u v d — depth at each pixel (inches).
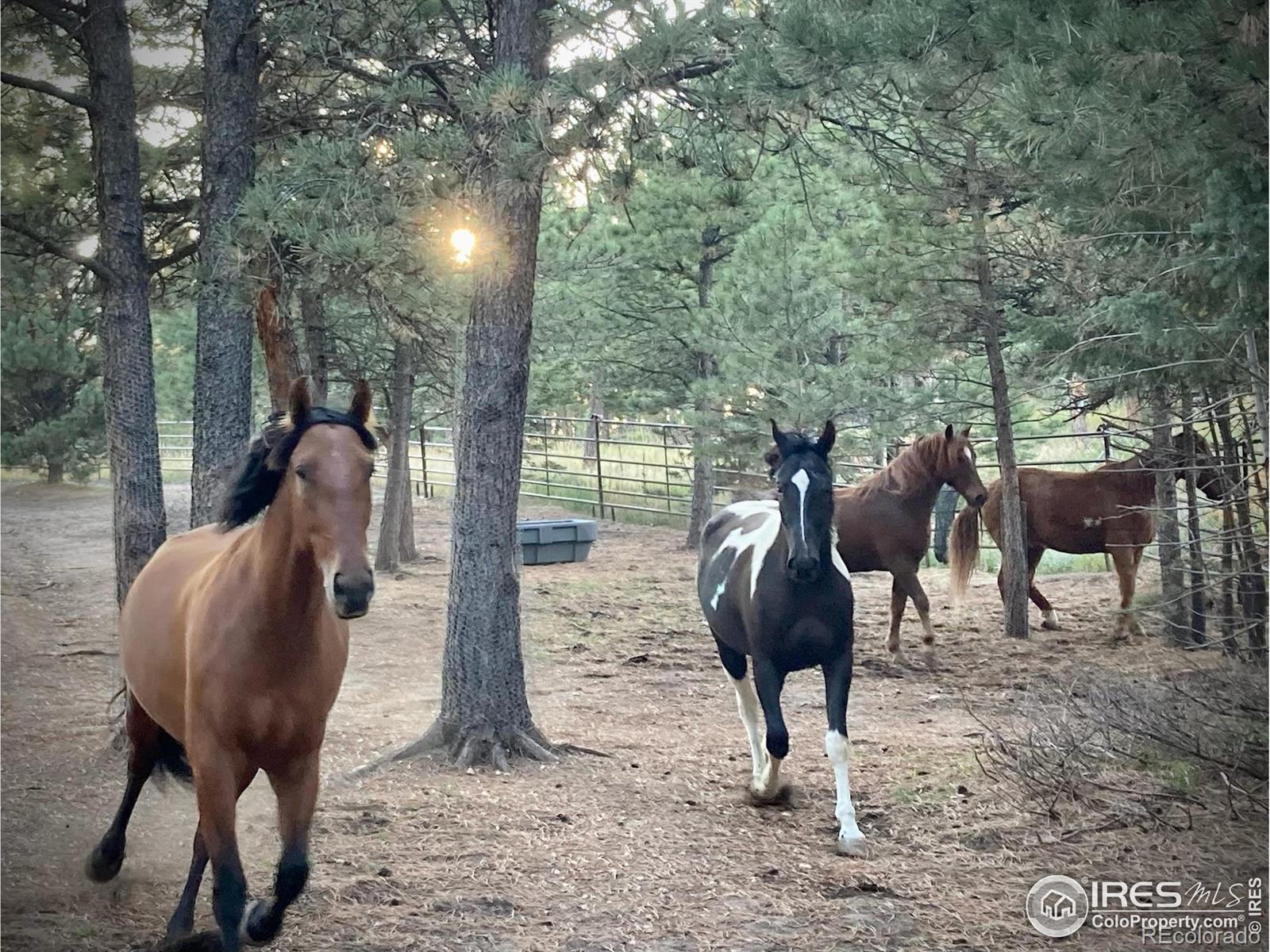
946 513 658.8
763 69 220.8
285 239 255.4
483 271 263.7
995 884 202.7
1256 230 187.8
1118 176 207.2
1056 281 415.8
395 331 277.3
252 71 298.8
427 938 175.3
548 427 1157.1
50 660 399.9
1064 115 181.3
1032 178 275.1
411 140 245.9
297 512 150.7
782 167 614.2
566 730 319.9
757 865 211.6
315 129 329.4
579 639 462.6
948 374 558.6
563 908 188.7
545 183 264.4
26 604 509.7
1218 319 241.9
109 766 273.1
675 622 501.0
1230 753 242.2
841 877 204.7
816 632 234.1
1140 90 177.0
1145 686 297.9
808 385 593.0
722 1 240.2
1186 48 181.2
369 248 232.7
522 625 485.4
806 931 181.6
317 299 412.5
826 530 231.3
